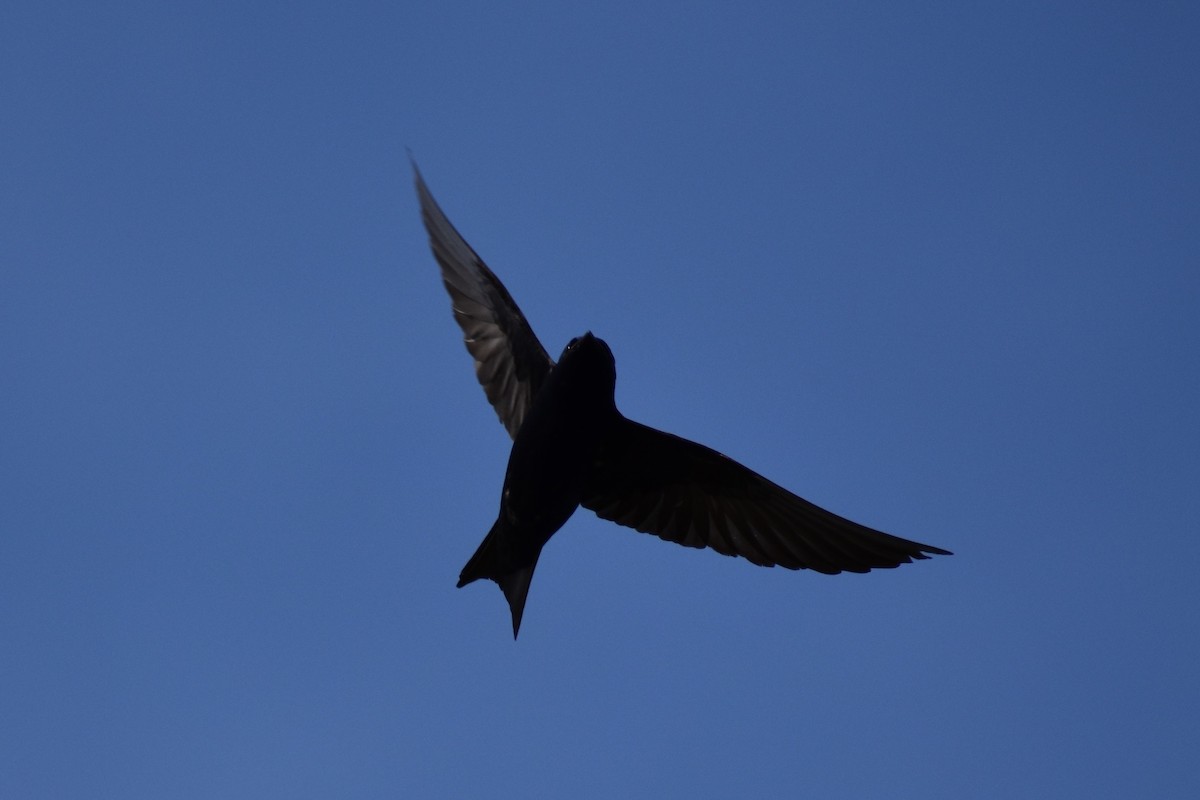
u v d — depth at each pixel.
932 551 14.56
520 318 14.92
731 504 15.41
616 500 15.55
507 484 13.81
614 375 13.70
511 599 14.17
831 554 15.30
